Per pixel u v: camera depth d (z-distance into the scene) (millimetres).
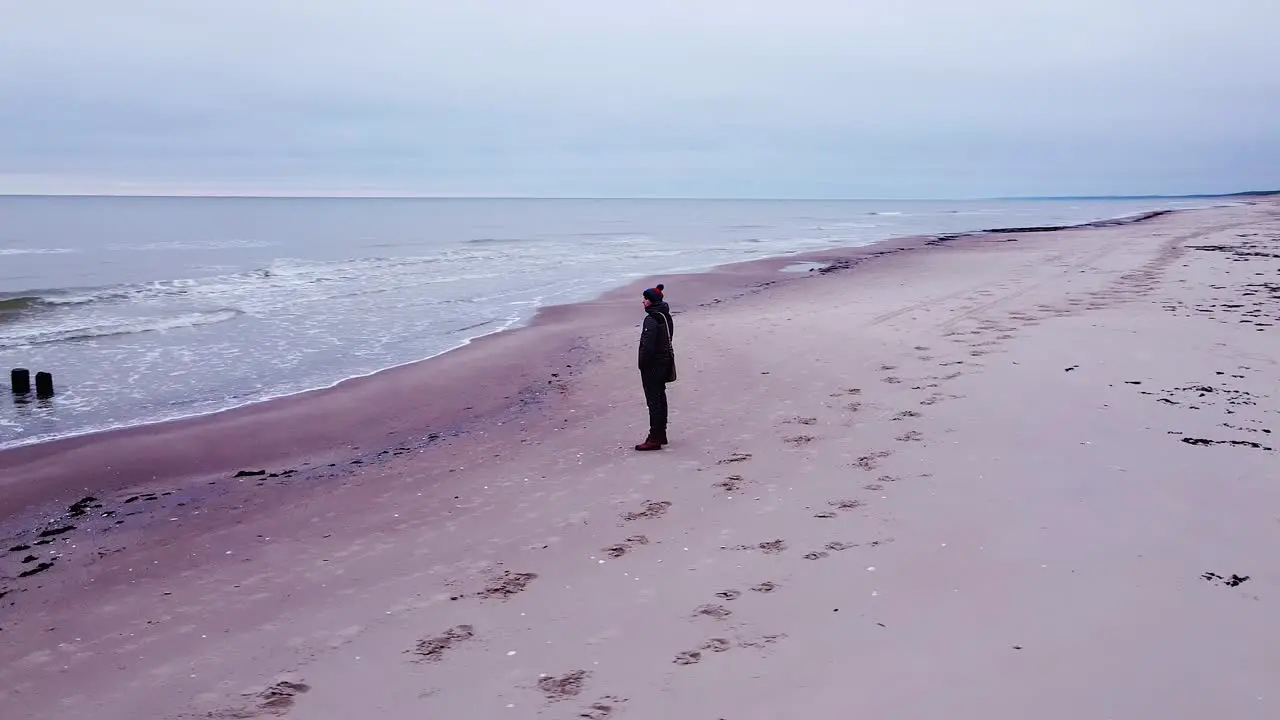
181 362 14273
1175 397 8781
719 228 69125
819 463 7477
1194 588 4723
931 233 52250
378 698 4219
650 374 8227
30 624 5391
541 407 10891
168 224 80375
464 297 22609
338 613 5266
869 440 8031
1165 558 5109
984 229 56250
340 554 6297
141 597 5742
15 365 13961
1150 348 11180
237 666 4668
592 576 5523
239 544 6664
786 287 22375
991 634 4367
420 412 11000
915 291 19500
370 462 8875
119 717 4230
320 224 82125
